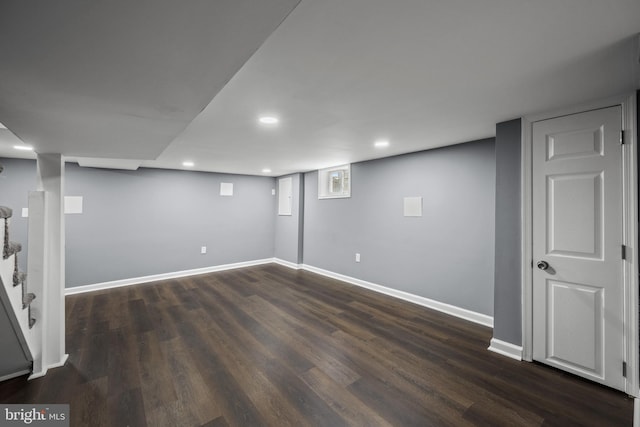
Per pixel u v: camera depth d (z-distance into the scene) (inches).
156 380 85.3
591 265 82.9
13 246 72.7
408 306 148.6
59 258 94.3
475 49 55.1
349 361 96.1
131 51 37.4
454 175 135.3
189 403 75.3
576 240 85.4
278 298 161.8
